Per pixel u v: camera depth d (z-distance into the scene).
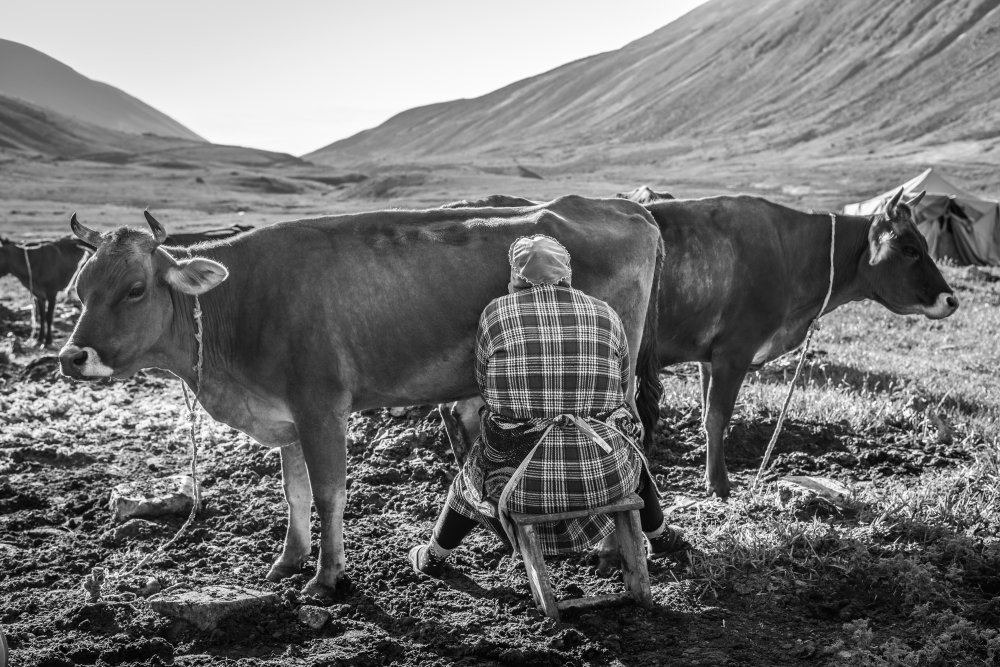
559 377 4.59
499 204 7.43
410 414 8.02
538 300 4.68
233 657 4.60
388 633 4.84
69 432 8.10
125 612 4.89
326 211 94.62
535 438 4.59
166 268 5.12
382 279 5.26
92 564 5.62
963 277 25.31
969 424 8.55
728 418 6.91
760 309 6.99
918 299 7.32
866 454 7.42
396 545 5.88
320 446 5.20
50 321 14.29
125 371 5.16
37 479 6.95
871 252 7.38
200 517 6.33
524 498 4.61
